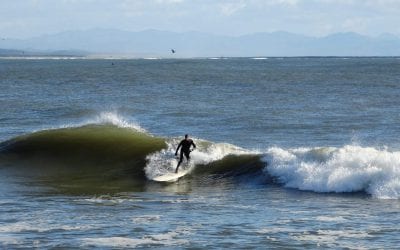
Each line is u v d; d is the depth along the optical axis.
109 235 52.06
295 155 76.81
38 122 150.00
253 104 188.38
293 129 130.38
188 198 69.38
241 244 49.09
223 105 185.50
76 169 85.88
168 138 90.81
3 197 70.38
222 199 68.44
